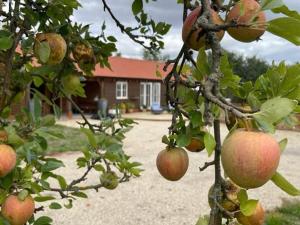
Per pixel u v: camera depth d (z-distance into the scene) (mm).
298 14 1384
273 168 1155
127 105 35219
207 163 1450
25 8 2475
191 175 11445
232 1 1676
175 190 9820
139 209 8461
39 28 2611
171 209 8539
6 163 1906
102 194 9234
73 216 7816
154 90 38969
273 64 1640
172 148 1948
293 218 7793
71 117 28453
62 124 24359
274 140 1179
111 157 2967
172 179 1943
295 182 10953
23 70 2871
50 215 7734
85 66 2992
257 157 1131
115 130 3258
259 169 1134
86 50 2865
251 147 1142
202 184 10477
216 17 1690
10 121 2314
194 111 1642
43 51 2332
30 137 2266
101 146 2990
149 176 11031
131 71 36938
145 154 15094
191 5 1983
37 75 2850
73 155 14141
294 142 19453
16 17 2363
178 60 1949
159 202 8930
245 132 1187
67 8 2713
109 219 7859
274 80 1430
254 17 1370
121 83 35219
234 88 1766
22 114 2377
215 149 1373
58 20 2773
